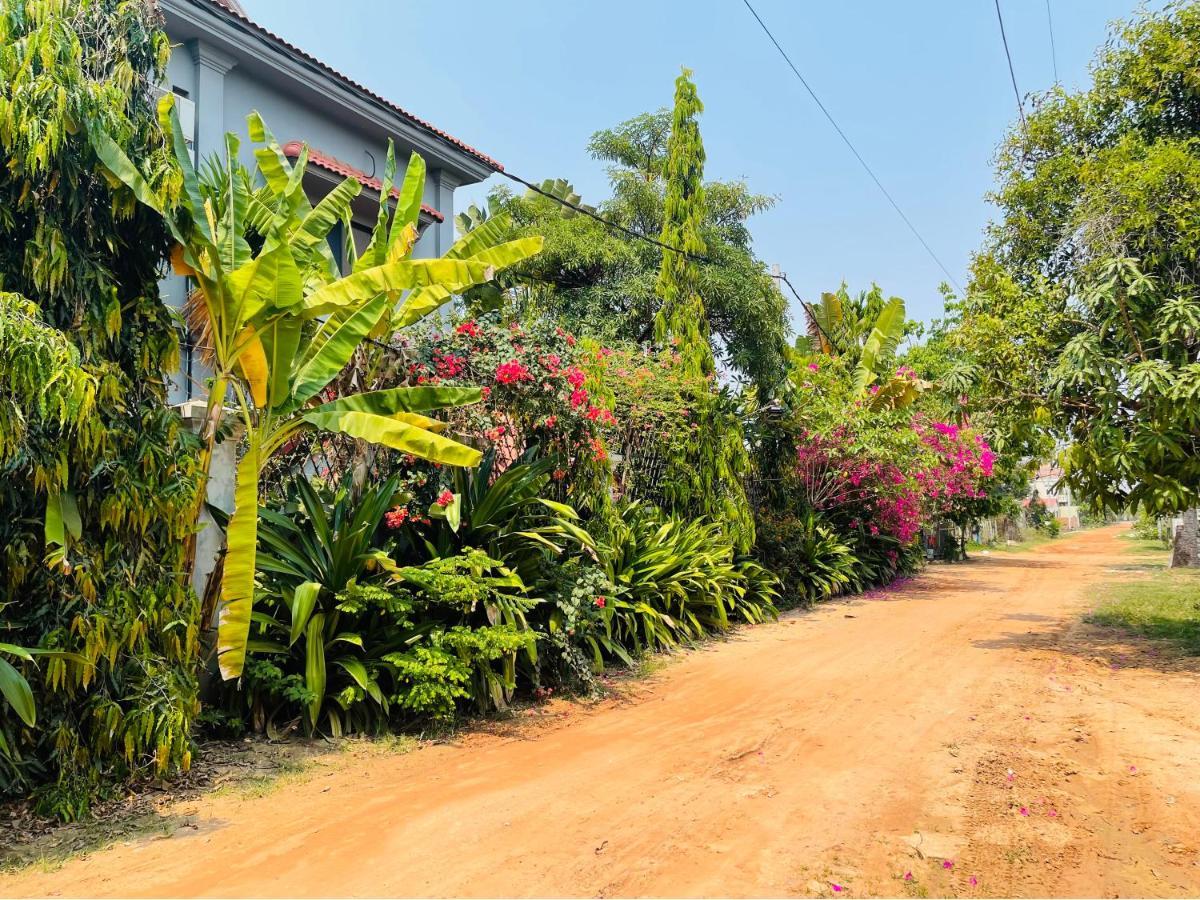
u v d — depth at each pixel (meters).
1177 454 7.94
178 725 4.46
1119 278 7.97
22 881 3.38
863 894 3.33
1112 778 4.78
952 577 20.70
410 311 6.94
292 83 10.90
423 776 4.88
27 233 4.28
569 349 8.19
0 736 3.84
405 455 6.90
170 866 3.55
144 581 4.51
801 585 14.27
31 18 4.20
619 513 9.51
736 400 12.89
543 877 3.46
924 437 16.88
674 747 5.52
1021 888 3.39
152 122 4.75
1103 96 9.39
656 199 17.89
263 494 6.52
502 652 6.31
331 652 5.88
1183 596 13.84
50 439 3.97
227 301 5.21
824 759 5.21
